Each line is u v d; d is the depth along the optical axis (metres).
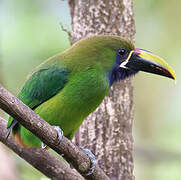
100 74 10.64
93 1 11.12
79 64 10.68
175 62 19.77
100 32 11.10
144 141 18.73
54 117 10.52
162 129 20.30
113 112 10.79
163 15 19.36
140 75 20.36
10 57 16.80
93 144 10.75
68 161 9.70
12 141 10.67
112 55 10.84
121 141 10.76
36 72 10.96
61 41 16.81
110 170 10.66
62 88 10.62
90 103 10.55
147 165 17.64
